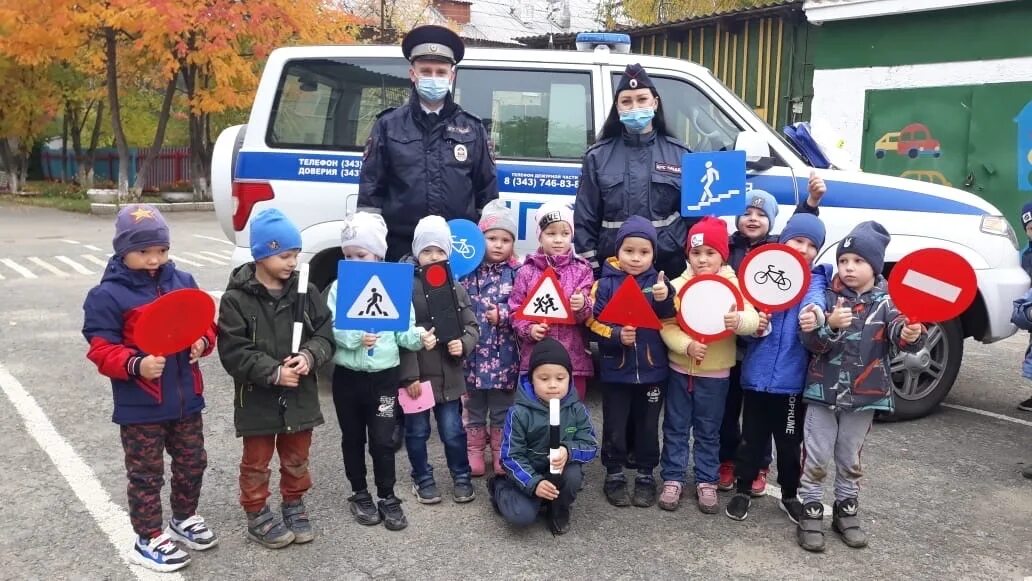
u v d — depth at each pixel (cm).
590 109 509
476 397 397
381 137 409
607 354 365
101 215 1814
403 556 323
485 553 327
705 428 367
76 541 328
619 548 333
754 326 339
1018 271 500
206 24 1731
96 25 1745
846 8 1022
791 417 352
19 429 454
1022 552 335
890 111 1028
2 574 301
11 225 1589
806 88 1150
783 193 480
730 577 312
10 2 1731
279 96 512
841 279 336
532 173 504
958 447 455
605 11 2097
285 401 318
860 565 323
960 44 955
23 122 2177
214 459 417
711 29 1266
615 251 376
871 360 329
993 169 945
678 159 394
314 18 1894
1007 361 659
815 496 341
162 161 2744
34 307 793
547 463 339
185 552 314
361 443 350
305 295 314
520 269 391
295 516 337
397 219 411
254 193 508
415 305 362
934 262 311
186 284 318
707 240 352
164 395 301
